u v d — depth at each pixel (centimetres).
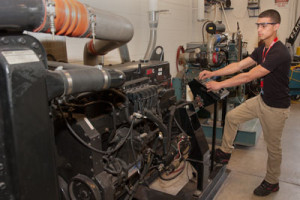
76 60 233
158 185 240
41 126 84
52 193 91
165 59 393
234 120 238
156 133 174
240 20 609
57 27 98
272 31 204
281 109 206
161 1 365
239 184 247
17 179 79
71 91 95
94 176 121
